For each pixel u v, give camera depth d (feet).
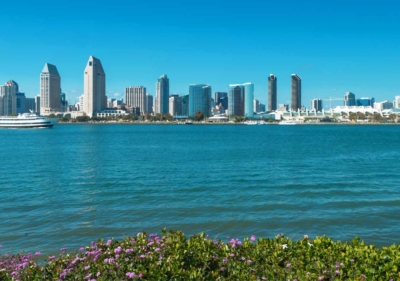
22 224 72.69
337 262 35.45
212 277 34.17
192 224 72.23
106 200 94.38
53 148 287.28
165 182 122.01
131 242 40.40
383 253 37.60
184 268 35.50
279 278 33.86
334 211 81.41
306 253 38.40
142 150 265.95
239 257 38.04
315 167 162.91
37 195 101.76
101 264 34.81
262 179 127.65
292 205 87.25
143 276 32.96
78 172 149.38
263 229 69.00
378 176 135.85
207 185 115.55
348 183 119.14
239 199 94.27
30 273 35.22
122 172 148.05
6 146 308.81
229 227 70.33
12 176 138.82
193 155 223.30
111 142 365.81
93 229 69.31
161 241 40.45
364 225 71.05
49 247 60.03
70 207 86.94
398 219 75.10
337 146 303.48
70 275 34.30
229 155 222.48
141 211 82.28
